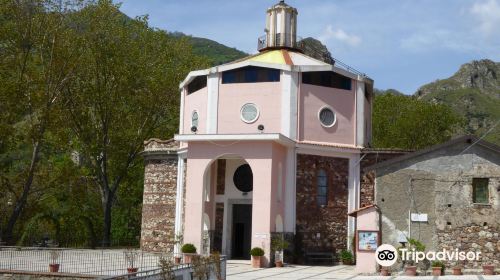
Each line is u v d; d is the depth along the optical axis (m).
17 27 38.78
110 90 44.88
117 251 35.97
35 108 38.19
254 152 30.03
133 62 45.81
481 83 144.75
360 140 34.88
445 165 25.25
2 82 36.38
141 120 47.69
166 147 37.28
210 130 34.03
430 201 25.17
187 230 30.38
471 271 24.27
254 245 29.31
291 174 32.09
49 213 45.91
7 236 37.31
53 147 46.72
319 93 34.03
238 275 24.83
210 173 33.47
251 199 32.72
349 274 25.38
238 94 33.97
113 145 45.88
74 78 42.50
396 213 25.47
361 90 35.50
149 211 37.19
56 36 39.22
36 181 42.06
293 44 38.38
